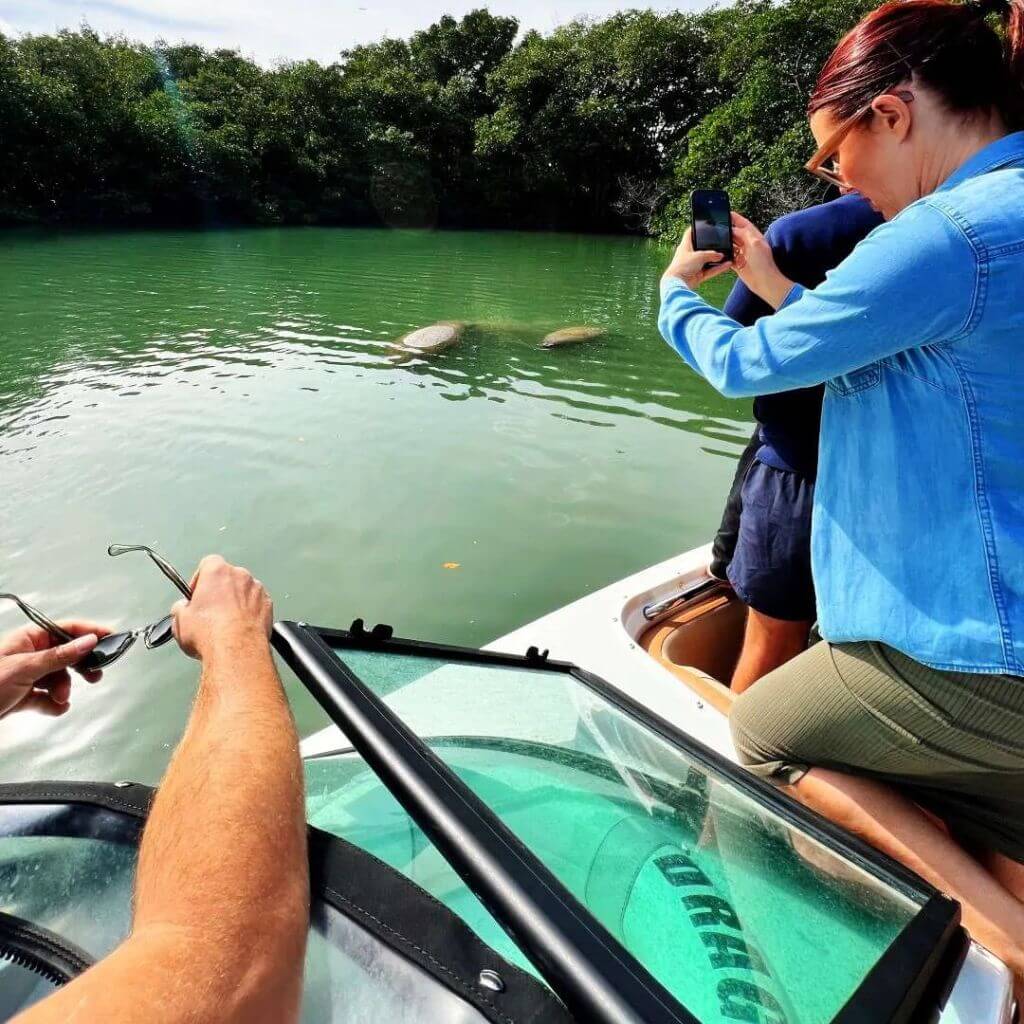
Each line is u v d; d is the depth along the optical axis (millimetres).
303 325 10078
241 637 884
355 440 5961
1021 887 1423
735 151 23719
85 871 758
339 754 1161
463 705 1212
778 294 1495
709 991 881
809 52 22375
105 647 1008
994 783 1189
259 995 534
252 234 22875
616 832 1080
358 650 1169
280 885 610
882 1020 773
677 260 1551
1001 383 1016
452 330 9586
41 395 6781
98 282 12547
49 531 4410
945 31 1073
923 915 959
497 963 646
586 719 1328
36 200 21906
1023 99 1083
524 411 6887
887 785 1346
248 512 4719
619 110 31531
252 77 29609
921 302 994
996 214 979
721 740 1854
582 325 11133
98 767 2836
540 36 34844
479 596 3939
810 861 1084
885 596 1149
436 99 32969
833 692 1265
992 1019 1107
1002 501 1045
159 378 7395
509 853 738
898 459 1118
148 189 24078
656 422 6727
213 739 723
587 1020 595
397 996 634
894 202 1213
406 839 921
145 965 507
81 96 23156
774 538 1997
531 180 31859
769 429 1997
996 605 1044
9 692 951
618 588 2492
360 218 29875
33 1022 471
